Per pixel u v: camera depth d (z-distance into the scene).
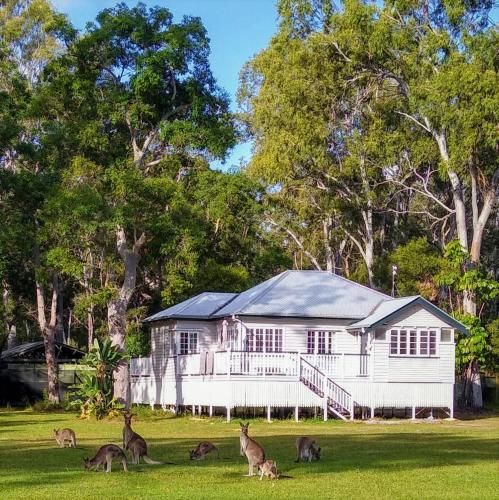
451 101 49.62
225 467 20.89
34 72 64.44
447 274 52.47
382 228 71.56
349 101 59.72
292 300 45.94
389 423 40.50
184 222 47.09
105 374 43.47
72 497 16.34
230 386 41.47
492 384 62.69
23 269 61.19
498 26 50.47
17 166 52.75
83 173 46.31
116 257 51.34
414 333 43.59
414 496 16.73
